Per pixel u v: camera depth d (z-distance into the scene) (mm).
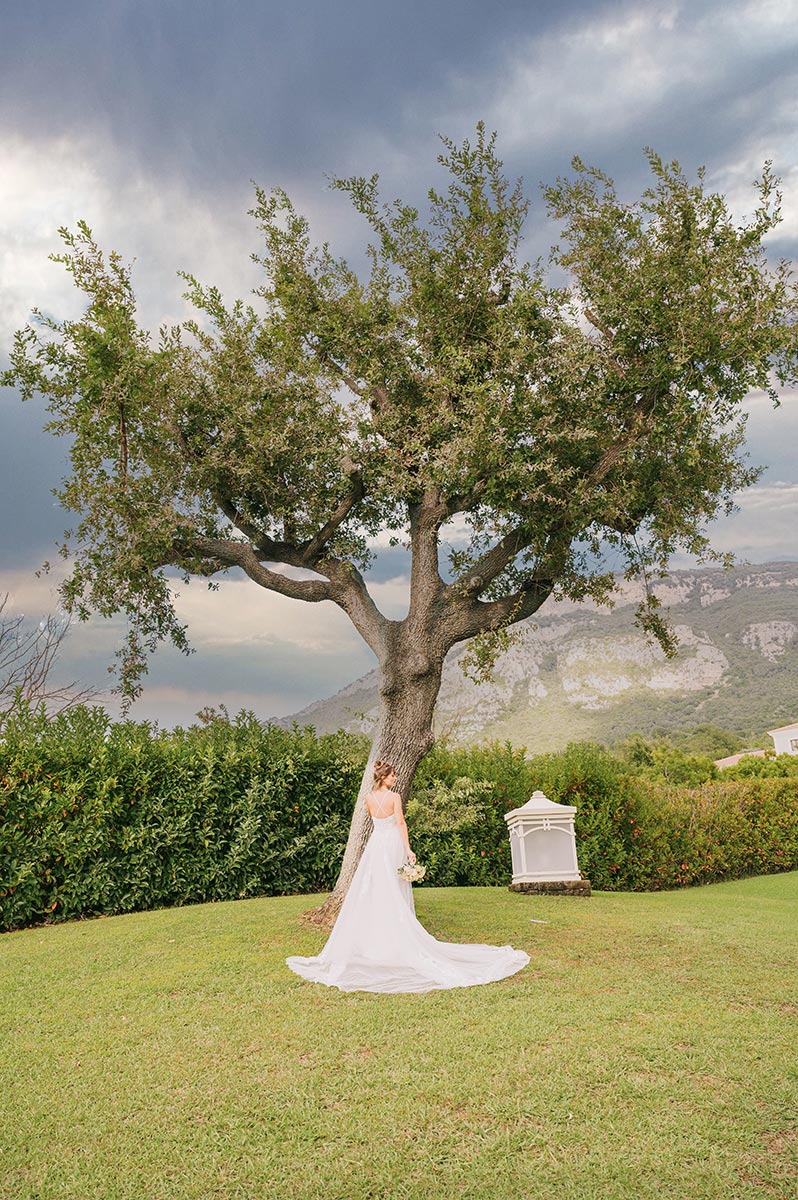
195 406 10422
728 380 9398
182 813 11859
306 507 10648
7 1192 3850
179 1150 4168
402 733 9883
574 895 12078
